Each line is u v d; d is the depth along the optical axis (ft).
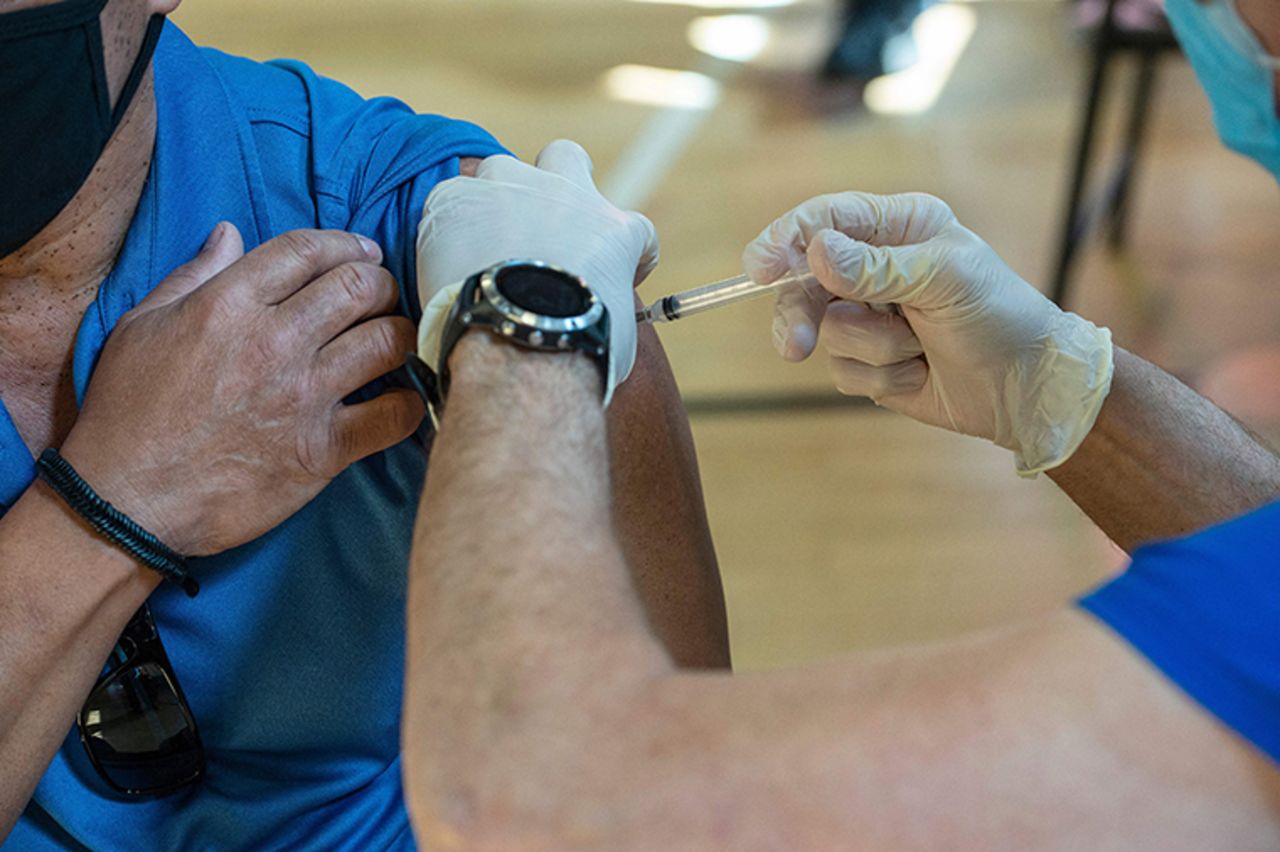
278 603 3.34
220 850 3.57
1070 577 8.55
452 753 2.27
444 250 3.12
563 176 3.48
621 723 2.23
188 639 3.31
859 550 8.82
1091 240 12.28
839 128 14.87
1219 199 13.14
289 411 3.00
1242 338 10.96
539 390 2.68
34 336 3.19
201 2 18.65
